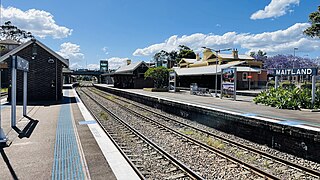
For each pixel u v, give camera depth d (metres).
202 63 58.59
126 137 10.66
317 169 7.53
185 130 12.83
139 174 5.98
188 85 46.75
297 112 14.27
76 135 9.80
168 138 10.91
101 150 7.83
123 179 5.67
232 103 19.27
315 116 12.59
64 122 12.65
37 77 23.95
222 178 6.42
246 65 51.44
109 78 90.31
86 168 6.29
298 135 8.74
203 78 42.72
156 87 42.62
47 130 10.67
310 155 8.41
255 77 44.81
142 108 21.75
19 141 8.77
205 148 9.06
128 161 6.81
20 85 23.44
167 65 77.25
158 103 22.08
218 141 10.37
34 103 21.67
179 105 17.78
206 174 6.68
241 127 11.66
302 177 6.62
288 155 8.97
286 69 18.03
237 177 6.48
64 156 7.19
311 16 24.78
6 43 63.28
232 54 55.81
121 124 13.60
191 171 6.43
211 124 13.99
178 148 9.30
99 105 23.22
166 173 6.66
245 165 7.21
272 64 116.88
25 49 23.59
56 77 24.44
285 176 6.72
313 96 15.67
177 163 7.20
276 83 19.23
